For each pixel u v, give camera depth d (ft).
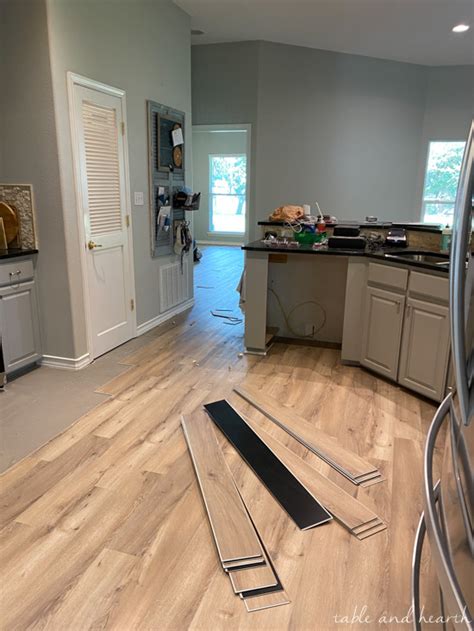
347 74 20.74
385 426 8.76
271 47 19.25
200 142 34.55
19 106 10.09
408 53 20.51
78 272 11.07
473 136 2.87
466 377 2.88
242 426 8.64
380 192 22.91
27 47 9.71
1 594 5.13
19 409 9.27
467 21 16.61
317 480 7.10
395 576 5.42
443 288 8.95
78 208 10.87
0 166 10.58
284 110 20.08
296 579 5.36
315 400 9.81
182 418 8.94
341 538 5.99
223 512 6.34
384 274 10.46
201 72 20.13
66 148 10.31
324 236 12.82
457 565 2.78
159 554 5.69
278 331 14.06
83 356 11.48
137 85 12.94
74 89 10.38
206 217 35.96
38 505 6.52
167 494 6.78
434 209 24.09
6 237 10.75
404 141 22.84
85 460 7.59
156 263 14.94
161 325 15.31
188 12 15.70
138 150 13.29
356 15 16.07
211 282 22.36
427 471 3.41
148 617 4.88
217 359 12.19
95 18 10.88
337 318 13.56
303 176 21.11
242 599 5.10
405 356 10.09
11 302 10.29
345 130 21.33
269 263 13.67
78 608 4.97
